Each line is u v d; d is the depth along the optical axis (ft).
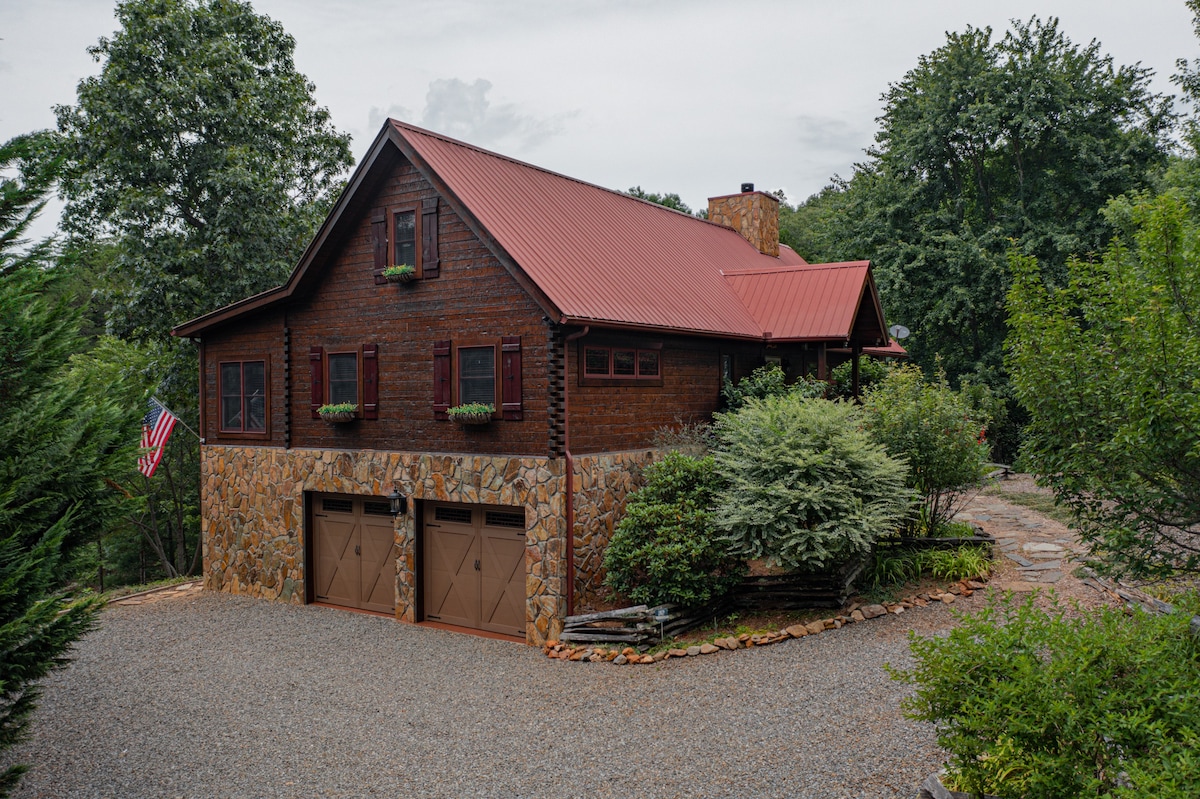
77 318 24.71
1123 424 19.94
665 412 47.16
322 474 49.52
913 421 44.14
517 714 30.48
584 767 25.30
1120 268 21.16
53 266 24.48
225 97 77.10
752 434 39.58
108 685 36.35
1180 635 18.12
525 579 41.81
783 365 60.23
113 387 26.86
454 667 37.06
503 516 42.63
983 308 83.76
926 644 19.10
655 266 52.49
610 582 39.45
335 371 49.42
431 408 44.70
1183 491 19.76
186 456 89.66
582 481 40.14
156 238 74.54
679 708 29.12
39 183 23.36
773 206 79.77
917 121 91.45
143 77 75.36
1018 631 18.08
